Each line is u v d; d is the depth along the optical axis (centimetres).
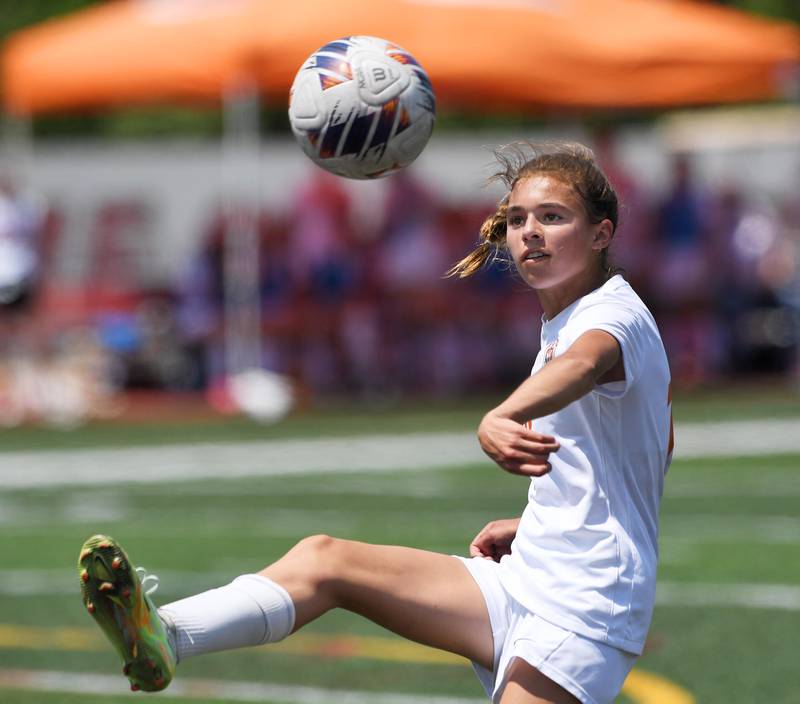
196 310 6581
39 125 10194
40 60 6203
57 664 2414
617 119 9681
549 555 1432
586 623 1402
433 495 4319
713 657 2408
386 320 6669
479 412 6306
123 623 1325
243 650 2512
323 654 2473
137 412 6400
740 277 7250
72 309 6712
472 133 9806
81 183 8444
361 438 5638
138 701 2172
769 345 7519
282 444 5519
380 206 7700
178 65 5819
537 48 6091
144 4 6331
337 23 5756
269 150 8600
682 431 5756
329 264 6544
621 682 1424
